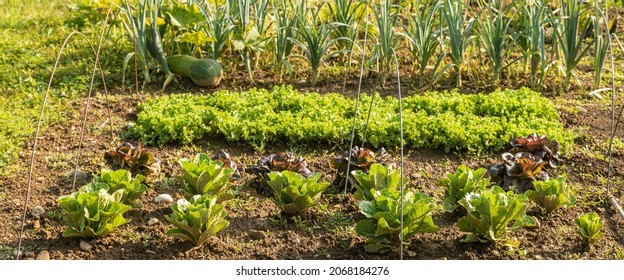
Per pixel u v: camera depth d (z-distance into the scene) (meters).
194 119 4.72
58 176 4.38
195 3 5.34
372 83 5.38
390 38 5.20
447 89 5.28
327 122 4.70
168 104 4.92
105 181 4.04
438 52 5.62
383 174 4.05
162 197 4.18
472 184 4.01
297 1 5.36
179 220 3.83
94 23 6.05
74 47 5.73
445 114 4.81
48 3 6.42
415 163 4.54
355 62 5.56
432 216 4.10
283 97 4.98
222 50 5.44
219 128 4.69
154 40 5.31
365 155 4.26
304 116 4.83
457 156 4.60
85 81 5.30
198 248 3.89
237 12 5.47
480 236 3.90
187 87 5.32
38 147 4.61
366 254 3.86
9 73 5.37
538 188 4.09
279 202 4.04
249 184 4.32
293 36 5.44
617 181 4.38
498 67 5.25
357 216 4.11
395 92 5.26
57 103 5.07
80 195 3.85
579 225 3.91
